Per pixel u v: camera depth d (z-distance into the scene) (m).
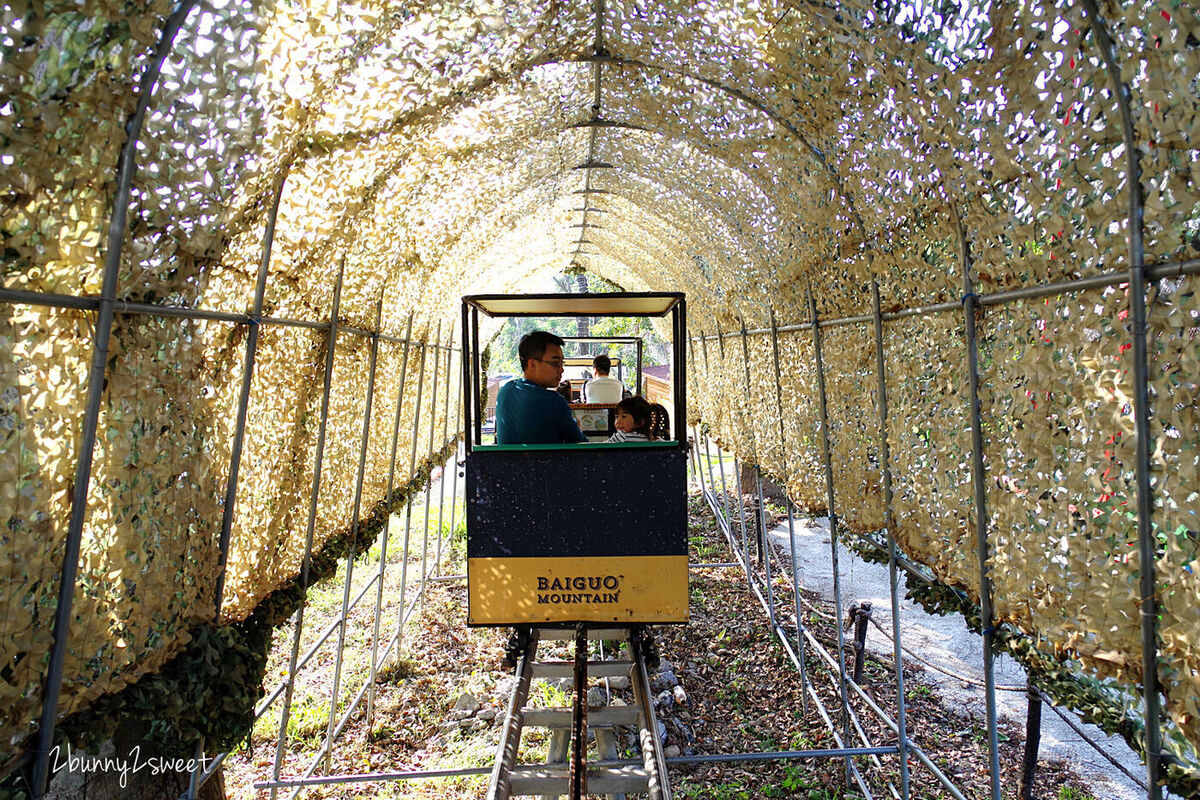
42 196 1.81
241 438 3.20
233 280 3.12
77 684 2.16
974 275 3.05
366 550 5.88
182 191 2.36
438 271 7.59
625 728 6.19
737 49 3.94
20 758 1.96
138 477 2.38
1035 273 2.58
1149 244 1.97
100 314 2.04
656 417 5.89
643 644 5.03
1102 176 2.13
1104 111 2.07
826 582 9.99
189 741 2.77
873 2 2.93
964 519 3.27
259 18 2.40
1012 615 2.86
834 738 5.83
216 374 3.03
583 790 3.26
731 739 6.14
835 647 7.73
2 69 1.61
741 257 7.32
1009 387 2.81
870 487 4.58
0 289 1.71
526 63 4.13
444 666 7.58
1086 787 5.25
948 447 3.35
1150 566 2.02
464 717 6.44
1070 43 2.14
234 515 3.36
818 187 4.61
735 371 9.08
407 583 10.12
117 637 2.33
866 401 4.57
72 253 1.94
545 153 6.28
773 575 10.28
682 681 7.11
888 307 4.06
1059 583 2.50
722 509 13.84
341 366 5.07
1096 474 2.27
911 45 2.88
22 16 1.62
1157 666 2.04
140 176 2.15
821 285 5.25
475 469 4.38
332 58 3.10
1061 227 2.34
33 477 1.86
